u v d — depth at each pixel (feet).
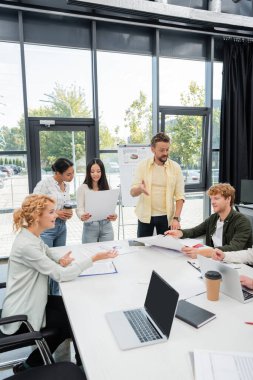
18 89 13.08
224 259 6.18
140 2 11.25
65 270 5.42
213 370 3.05
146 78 15.20
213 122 16.38
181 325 4.00
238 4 14.83
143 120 15.35
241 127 16.22
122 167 13.21
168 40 15.06
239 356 3.28
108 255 5.95
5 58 12.77
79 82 14.01
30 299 5.22
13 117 13.12
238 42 15.80
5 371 6.43
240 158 16.34
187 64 15.81
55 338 5.53
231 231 7.06
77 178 14.34
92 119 14.24
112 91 14.61
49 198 5.68
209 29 14.56
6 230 13.48
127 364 3.24
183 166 16.51
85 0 10.57
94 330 3.91
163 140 8.62
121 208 13.75
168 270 5.96
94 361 3.30
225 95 15.89
